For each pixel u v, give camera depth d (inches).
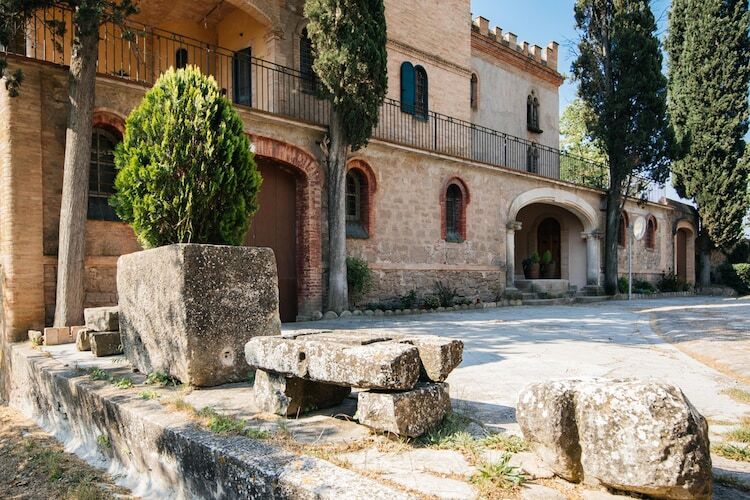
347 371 117.0
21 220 319.6
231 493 106.6
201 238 212.5
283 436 119.4
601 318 471.8
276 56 525.3
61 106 343.0
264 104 535.5
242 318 183.8
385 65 491.8
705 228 1055.0
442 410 124.3
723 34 984.9
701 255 1082.7
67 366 219.0
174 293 174.1
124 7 342.6
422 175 598.2
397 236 567.2
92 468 162.1
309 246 482.6
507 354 258.2
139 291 197.2
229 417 135.0
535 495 85.0
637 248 978.1
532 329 377.4
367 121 480.7
